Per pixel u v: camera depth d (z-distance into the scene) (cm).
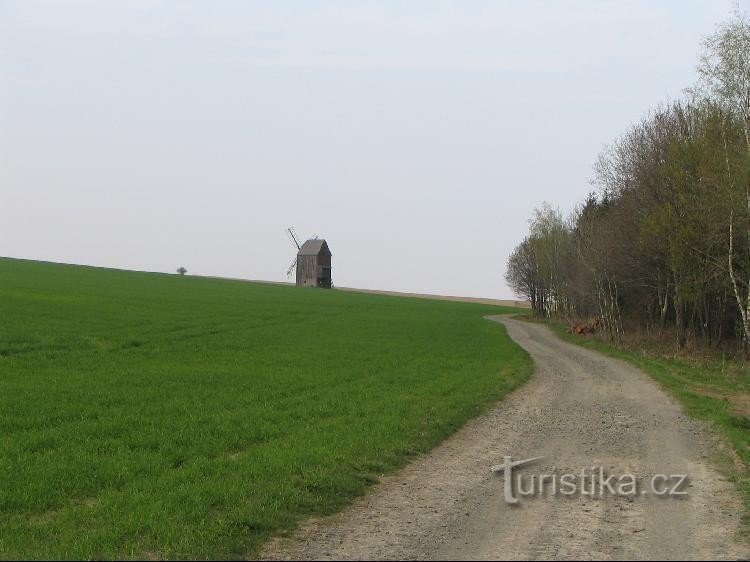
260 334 4691
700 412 2245
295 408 2188
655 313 6562
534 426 2012
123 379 2652
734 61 3659
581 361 4306
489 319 9350
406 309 9038
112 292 6625
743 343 4469
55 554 912
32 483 1298
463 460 1546
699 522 1065
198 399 2306
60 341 3559
